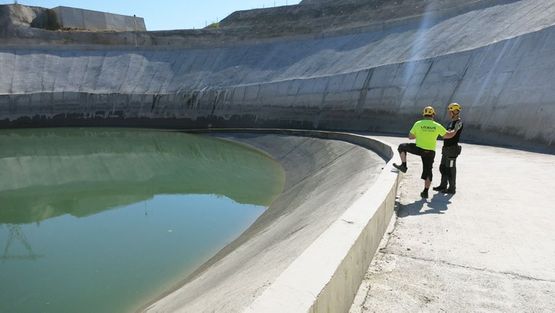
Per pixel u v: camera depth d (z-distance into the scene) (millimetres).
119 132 43375
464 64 24562
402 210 8188
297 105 36562
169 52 52125
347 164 18531
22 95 45031
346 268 4160
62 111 46062
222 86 43312
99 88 47969
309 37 44250
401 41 33719
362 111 31344
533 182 10320
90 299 10312
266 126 38906
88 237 14992
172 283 10922
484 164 13258
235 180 23500
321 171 20688
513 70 20375
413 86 27641
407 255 5887
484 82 22047
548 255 5809
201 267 11352
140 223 16453
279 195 19719
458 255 5875
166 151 33500
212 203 19031
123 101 46562
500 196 9047
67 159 30953
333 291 3678
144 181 24078
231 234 14680
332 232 4836
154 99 45875
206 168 27234
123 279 11391
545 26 20266
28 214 18250
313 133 28906
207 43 50656
